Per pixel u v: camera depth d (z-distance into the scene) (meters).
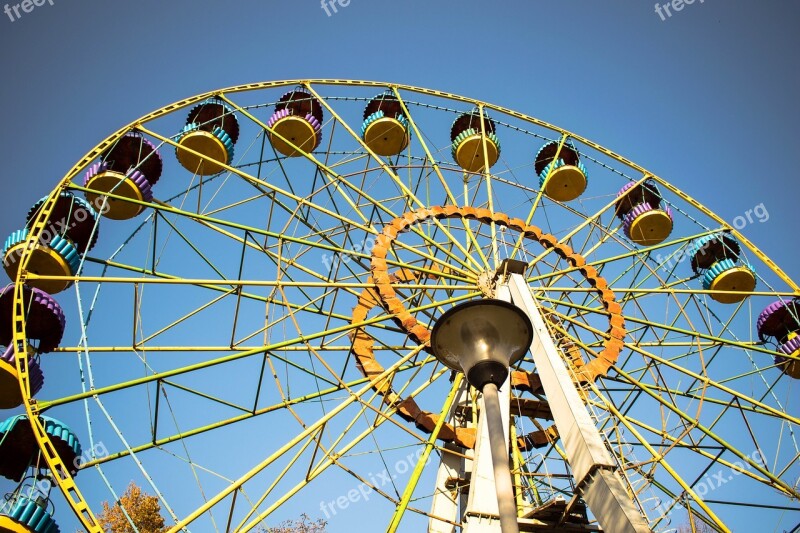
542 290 21.73
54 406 15.75
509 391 17.83
